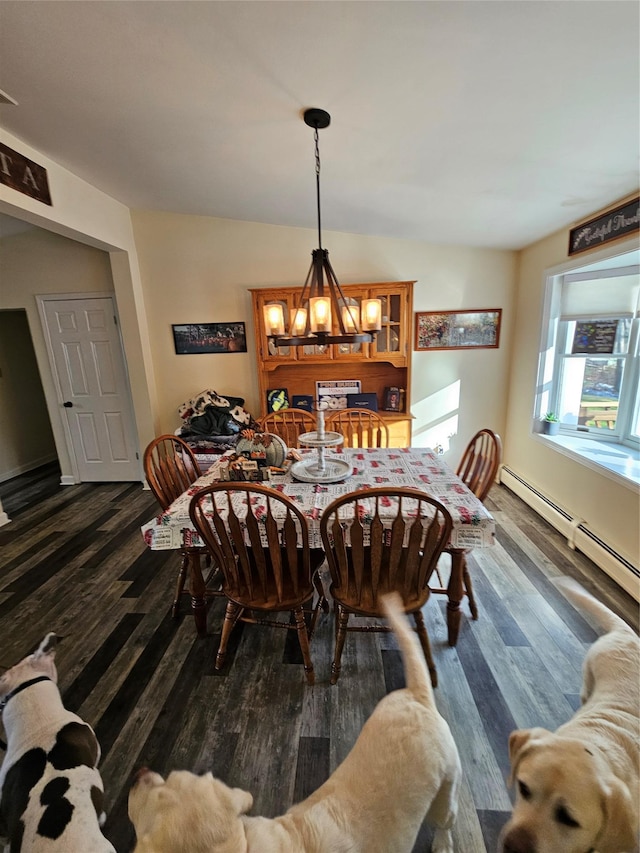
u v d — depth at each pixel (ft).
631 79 4.33
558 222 8.84
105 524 10.34
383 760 2.91
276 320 6.22
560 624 6.25
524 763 2.68
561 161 6.26
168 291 12.17
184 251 11.90
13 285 12.21
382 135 6.17
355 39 4.30
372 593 4.94
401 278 11.63
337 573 5.15
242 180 8.66
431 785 2.86
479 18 3.76
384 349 11.39
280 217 10.84
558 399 10.31
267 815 3.84
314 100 5.49
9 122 6.75
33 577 7.97
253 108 5.90
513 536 8.95
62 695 5.21
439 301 11.70
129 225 11.52
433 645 5.87
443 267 11.53
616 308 8.75
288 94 5.43
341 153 6.89
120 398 12.91
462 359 12.00
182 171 8.52
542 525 9.43
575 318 9.57
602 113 4.98
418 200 8.55
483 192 7.73
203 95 5.69
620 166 6.17
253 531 4.83
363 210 9.55
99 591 7.47
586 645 5.83
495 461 6.21
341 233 11.48
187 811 2.33
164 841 2.23
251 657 5.79
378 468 6.98
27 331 15.83
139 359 12.14
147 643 6.11
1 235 11.83
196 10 4.19
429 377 12.09
